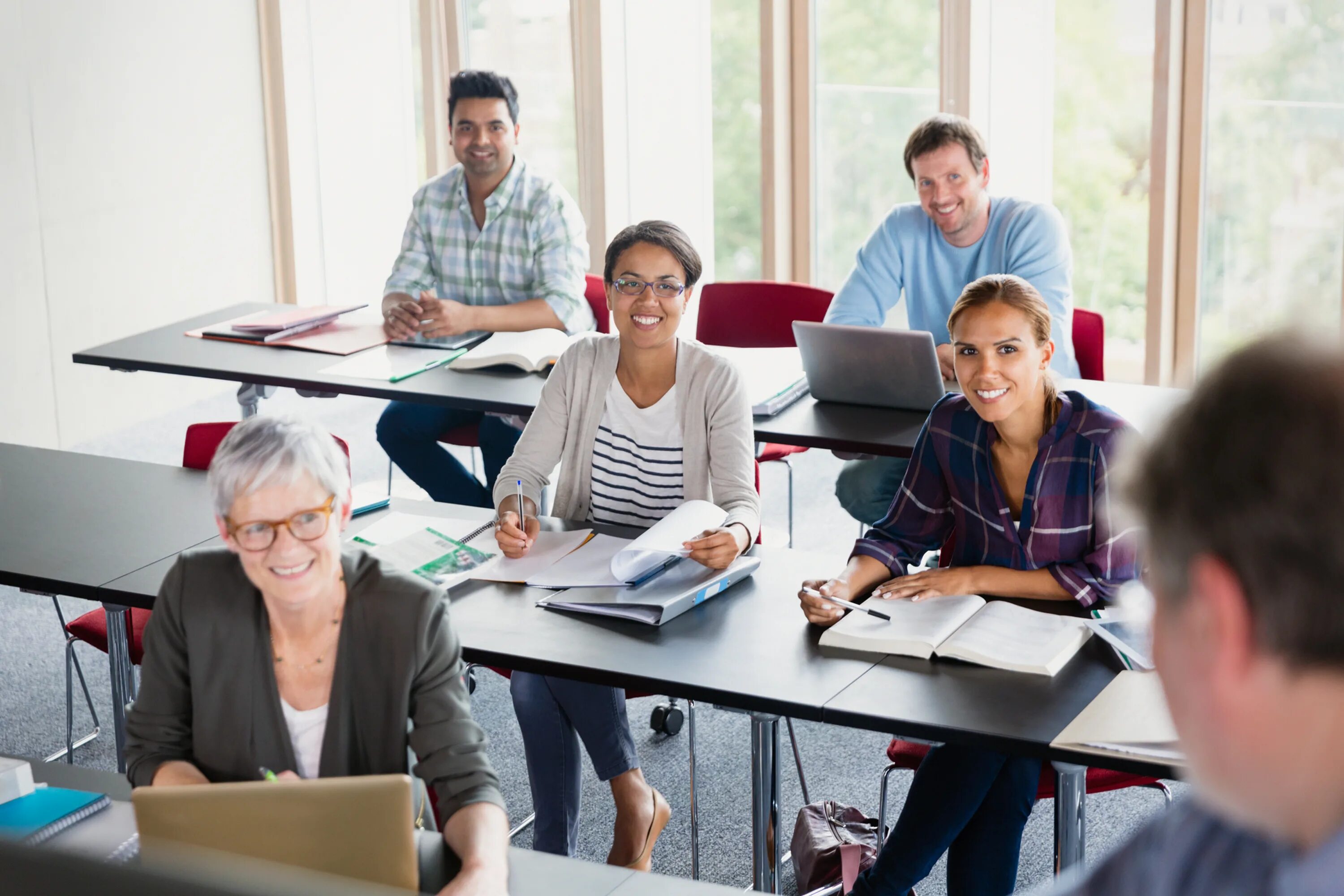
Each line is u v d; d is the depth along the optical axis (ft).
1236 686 1.57
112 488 10.27
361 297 22.58
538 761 8.51
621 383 9.46
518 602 8.04
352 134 22.07
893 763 8.02
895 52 18.11
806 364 11.53
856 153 18.83
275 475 5.47
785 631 7.55
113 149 19.34
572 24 20.02
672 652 7.30
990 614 7.39
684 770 10.75
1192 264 16.49
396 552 8.64
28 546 9.10
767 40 18.49
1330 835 1.57
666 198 20.29
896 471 12.21
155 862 1.48
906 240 12.92
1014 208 12.59
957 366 7.78
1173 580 1.62
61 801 5.60
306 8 21.59
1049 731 6.25
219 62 20.86
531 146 21.08
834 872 8.37
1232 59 15.85
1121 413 10.94
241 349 13.62
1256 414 1.53
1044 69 17.03
